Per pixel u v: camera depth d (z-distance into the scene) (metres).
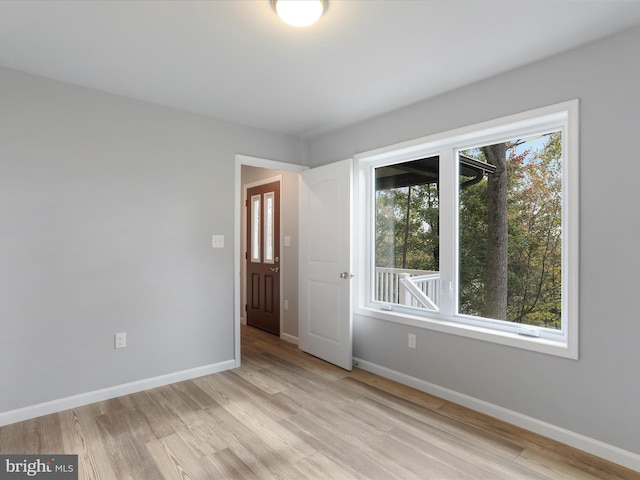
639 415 1.83
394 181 3.24
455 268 2.75
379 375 3.14
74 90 2.51
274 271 4.54
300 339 3.88
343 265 3.30
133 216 2.76
